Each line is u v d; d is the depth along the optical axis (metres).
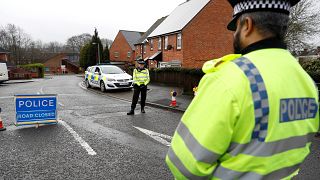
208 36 27.14
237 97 1.12
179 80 17.36
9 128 7.12
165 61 29.92
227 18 27.88
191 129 1.21
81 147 5.55
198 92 1.26
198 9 27.16
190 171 1.19
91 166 4.57
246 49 1.30
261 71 1.18
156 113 9.44
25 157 4.97
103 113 9.37
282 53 1.27
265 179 1.19
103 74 16.34
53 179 4.08
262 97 1.13
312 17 28.42
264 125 1.15
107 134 6.56
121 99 13.06
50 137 6.27
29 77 38.53
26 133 6.61
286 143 1.21
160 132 6.77
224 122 1.13
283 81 1.20
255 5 1.24
